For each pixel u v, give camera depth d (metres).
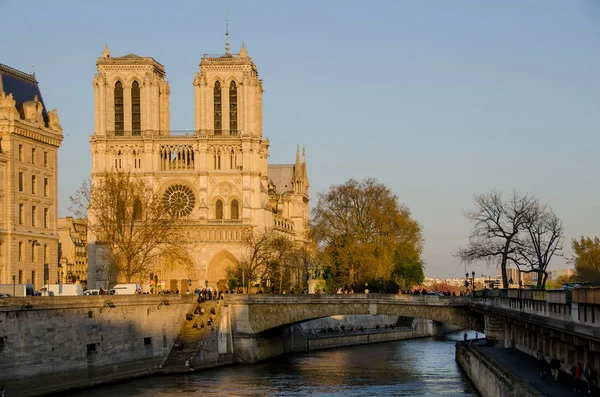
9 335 97.69
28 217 153.25
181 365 136.38
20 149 151.12
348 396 110.31
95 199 174.62
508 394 74.19
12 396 97.69
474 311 142.12
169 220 190.50
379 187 198.38
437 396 108.12
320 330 195.25
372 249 190.38
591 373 70.06
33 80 164.12
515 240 145.62
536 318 79.31
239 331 154.75
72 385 110.94
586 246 163.88
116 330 123.88
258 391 115.56
